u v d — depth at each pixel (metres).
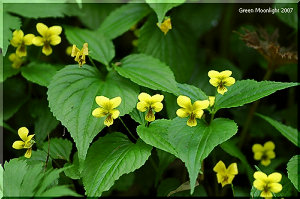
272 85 0.81
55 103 0.82
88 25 0.96
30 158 0.85
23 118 0.93
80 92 0.83
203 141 0.80
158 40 0.93
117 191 0.96
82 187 0.88
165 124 0.82
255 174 0.79
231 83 0.80
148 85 0.83
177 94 0.83
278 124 0.89
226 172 0.84
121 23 0.93
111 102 0.79
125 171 0.80
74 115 0.81
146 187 0.95
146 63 0.86
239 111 0.98
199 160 0.79
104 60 0.88
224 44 1.02
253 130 0.97
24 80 0.94
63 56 0.97
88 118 0.81
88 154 0.82
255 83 0.82
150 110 0.80
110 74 0.85
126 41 1.00
